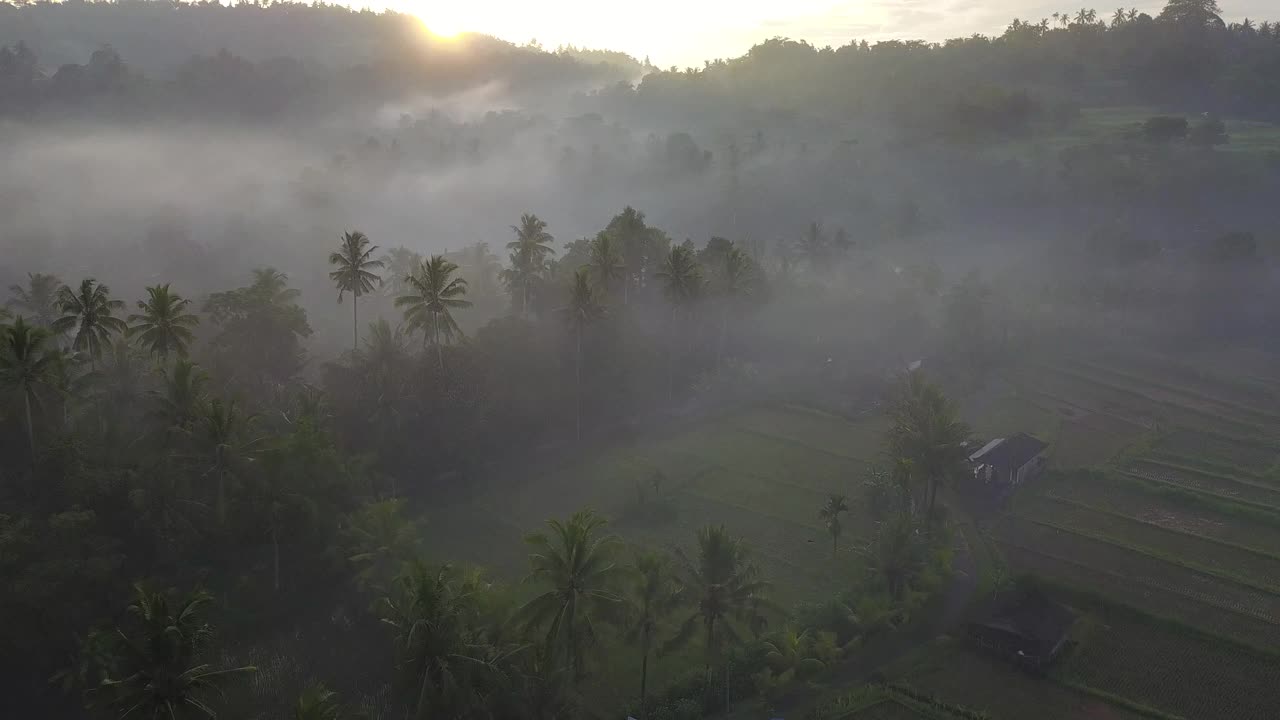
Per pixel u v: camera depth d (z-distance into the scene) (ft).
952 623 197.67
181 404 218.59
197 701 135.13
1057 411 345.51
